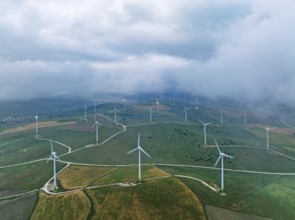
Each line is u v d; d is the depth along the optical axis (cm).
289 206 15525
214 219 12862
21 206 16050
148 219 12912
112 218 13200
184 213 13162
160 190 14800
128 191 15000
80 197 15312
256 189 17412
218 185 16938
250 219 13475
